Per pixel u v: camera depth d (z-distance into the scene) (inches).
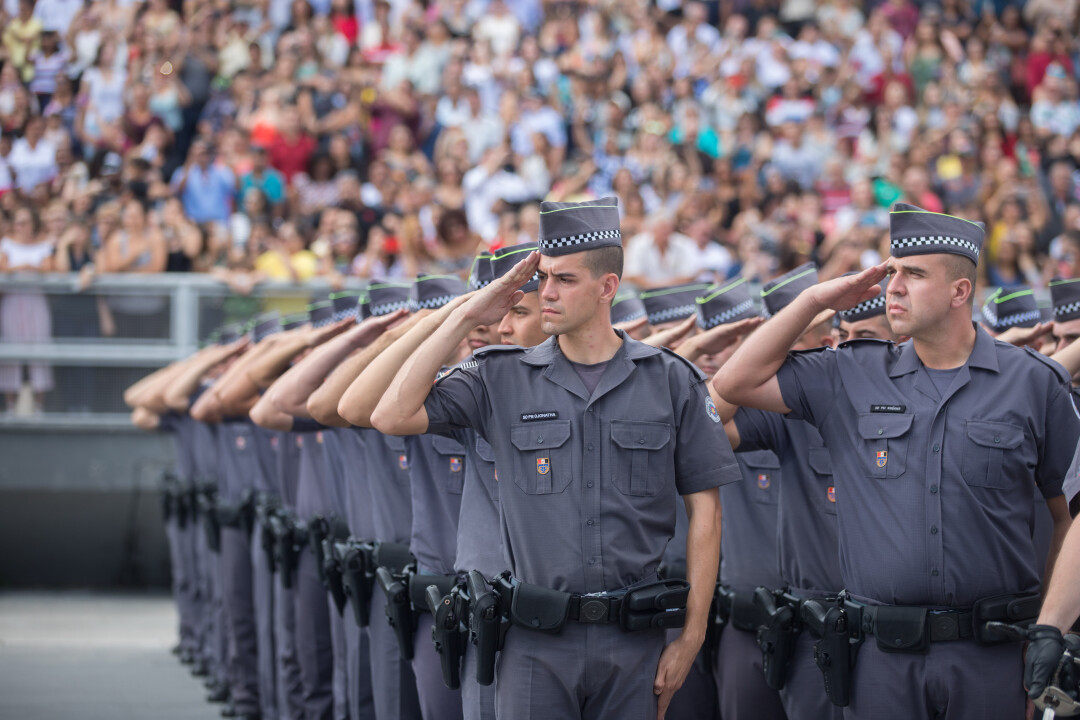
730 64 1876.2
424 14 1971.0
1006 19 1977.1
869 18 2014.0
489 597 450.3
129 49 1764.3
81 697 977.5
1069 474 436.8
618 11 2004.2
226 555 945.5
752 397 486.6
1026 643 453.4
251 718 920.9
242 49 1828.2
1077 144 1743.4
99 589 1443.2
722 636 612.1
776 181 1614.2
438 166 1688.0
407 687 631.2
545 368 463.2
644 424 453.4
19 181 1630.2
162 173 1637.6
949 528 451.8
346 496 709.3
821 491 549.3
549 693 444.1
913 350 475.2
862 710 460.8
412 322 577.0
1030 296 683.4
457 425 469.4
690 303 721.0
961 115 1754.4
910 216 458.3
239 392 815.7
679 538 644.7
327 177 1651.1
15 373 1341.0
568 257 448.5
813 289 468.4
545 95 1819.6
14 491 1406.3
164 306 1359.5
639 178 1668.3
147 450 1362.0
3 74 1679.4
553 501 449.7
